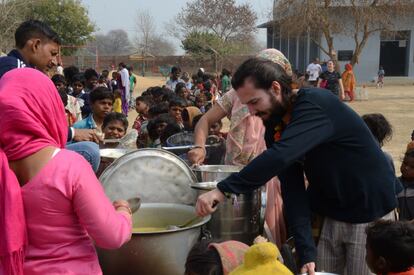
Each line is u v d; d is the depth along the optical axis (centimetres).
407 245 207
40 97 181
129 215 205
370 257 220
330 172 229
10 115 176
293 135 205
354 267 247
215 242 217
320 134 210
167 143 389
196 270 202
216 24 4066
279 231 286
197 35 4044
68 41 4181
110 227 186
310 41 3494
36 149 179
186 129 539
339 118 216
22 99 177
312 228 261
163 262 217
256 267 173
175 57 4878
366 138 227
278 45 4512
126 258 216
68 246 185
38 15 4016
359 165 228
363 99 2191
